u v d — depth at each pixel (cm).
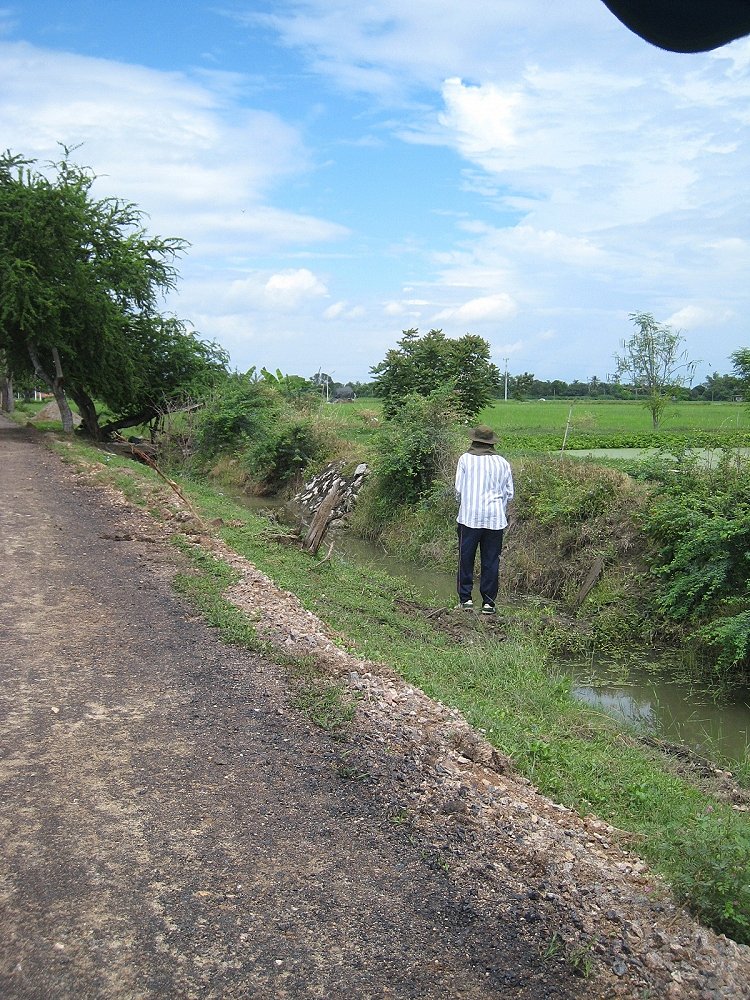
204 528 1161
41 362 2602
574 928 334
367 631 836
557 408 5056
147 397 2772
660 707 812
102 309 2419
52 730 503
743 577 941
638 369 2756
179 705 551
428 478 1628
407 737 510
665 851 386
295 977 302
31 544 1021
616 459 1584
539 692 731
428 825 412
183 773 457
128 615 747
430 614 1008
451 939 327
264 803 429
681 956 318
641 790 511
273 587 867
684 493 1116
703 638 905
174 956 309
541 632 1009
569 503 1245
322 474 1977
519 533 1286
